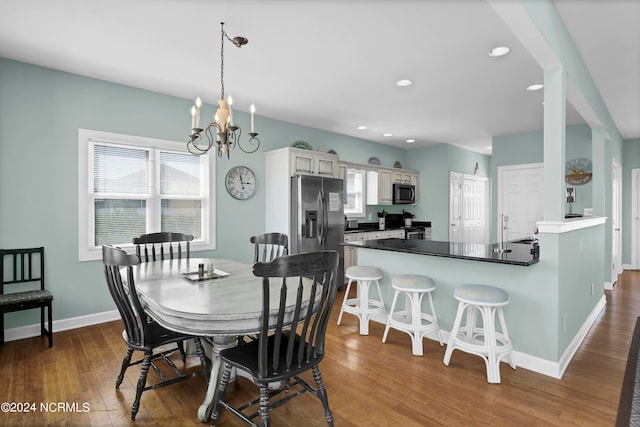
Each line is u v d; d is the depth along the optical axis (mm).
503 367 2506
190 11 2223
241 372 2342
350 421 1873
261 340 1502
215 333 1580
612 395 2109
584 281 3119
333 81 3434
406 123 5113
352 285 5145
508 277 2592
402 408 1993
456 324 2488
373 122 5078
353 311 3234
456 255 2598
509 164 5863
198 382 2297
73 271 3295
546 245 2402
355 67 3094
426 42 2621
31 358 2623
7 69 2949
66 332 3172
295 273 1511
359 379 2328
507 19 1786
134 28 2443
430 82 3445
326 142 5637
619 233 5992
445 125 5219
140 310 1839
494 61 2959
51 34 2535
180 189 4031
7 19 2326
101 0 2107
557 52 2236
